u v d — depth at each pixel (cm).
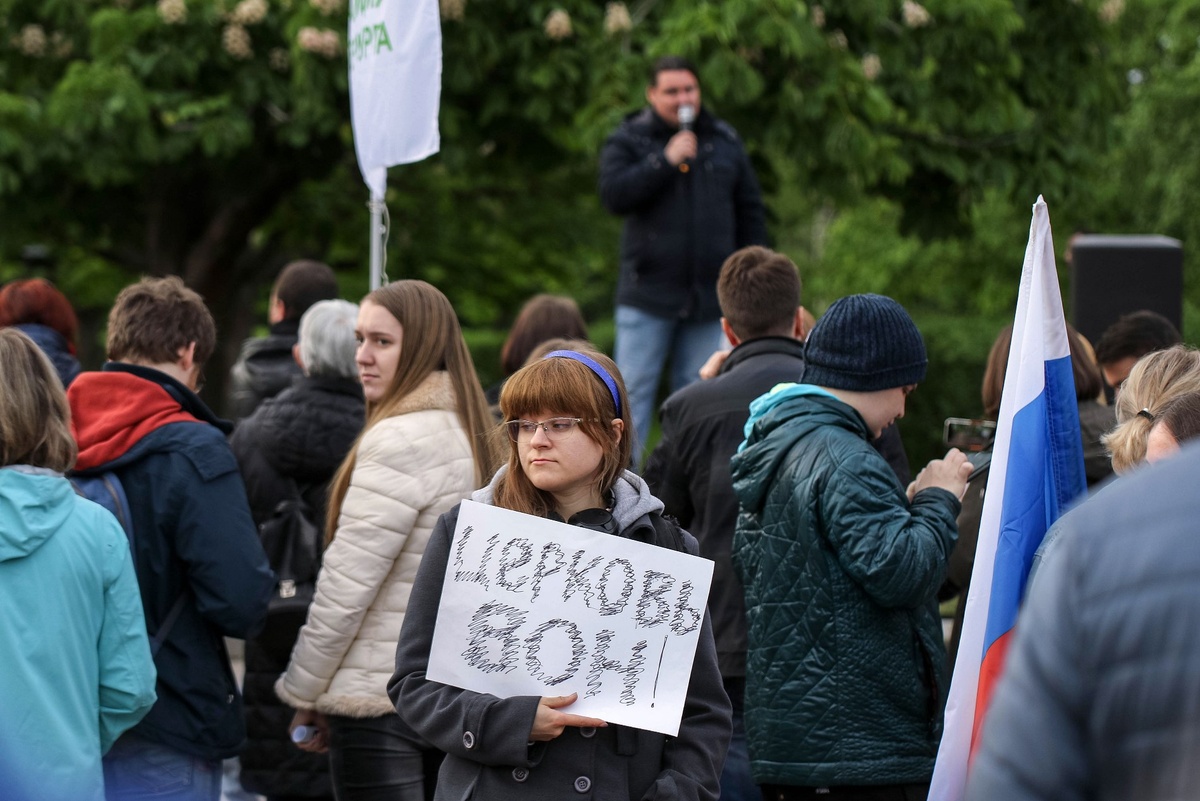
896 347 1081
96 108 3112
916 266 5812
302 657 1169
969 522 1284
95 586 967
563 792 816
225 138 3195
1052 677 430
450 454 1179
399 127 1591
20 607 926
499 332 6200
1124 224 5250
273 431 1432
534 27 3173
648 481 1393
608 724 834
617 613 821
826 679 1039
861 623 1040
